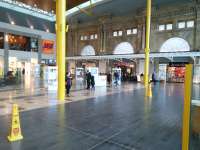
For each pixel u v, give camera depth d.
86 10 36.56
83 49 38.22
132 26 30.91
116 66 32.34
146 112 8.20
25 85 18.52
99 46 35.12
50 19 40.94
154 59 27.64
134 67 30.23
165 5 27.38
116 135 5.29
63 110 8.32
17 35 34.00
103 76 20.69
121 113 7.95
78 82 23.11
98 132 5.52
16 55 33.69
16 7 35.25
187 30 25.42
